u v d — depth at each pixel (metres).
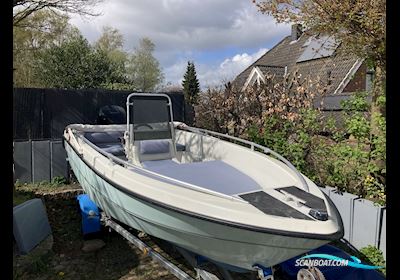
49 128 7.83
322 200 2.86
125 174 3.33
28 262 3.72
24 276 3.54
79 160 4.29
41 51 16.20
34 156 6.68
